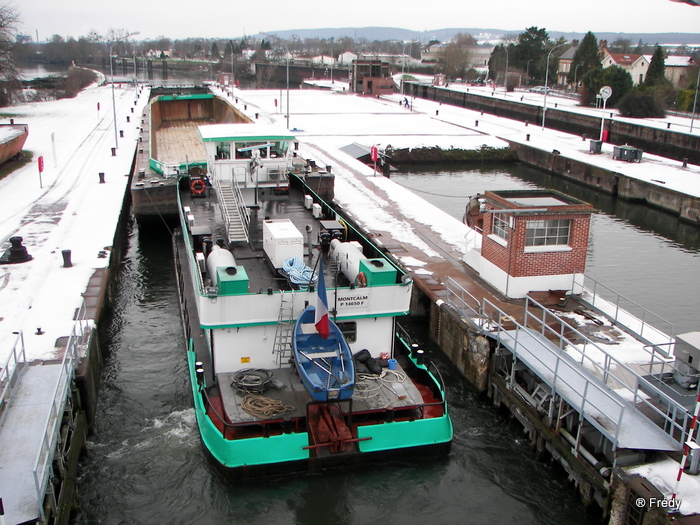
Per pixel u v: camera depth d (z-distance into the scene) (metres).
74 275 25.38
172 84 149.12
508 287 23.47
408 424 16.45
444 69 164.12
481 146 67.50
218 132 28.80
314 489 15.95
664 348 19.75
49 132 64.62
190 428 18.47
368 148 57.56
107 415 19.06
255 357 17.92
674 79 118.88
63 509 14.00
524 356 18.38
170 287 29.58
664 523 12.55
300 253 19.91
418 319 25.67
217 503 15.45
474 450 17.84
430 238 31.48
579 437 15.82
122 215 36.19
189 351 20.05
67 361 17.70
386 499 15.80
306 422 15.79
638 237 40.25
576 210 22.97
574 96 113.06
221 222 25.95
